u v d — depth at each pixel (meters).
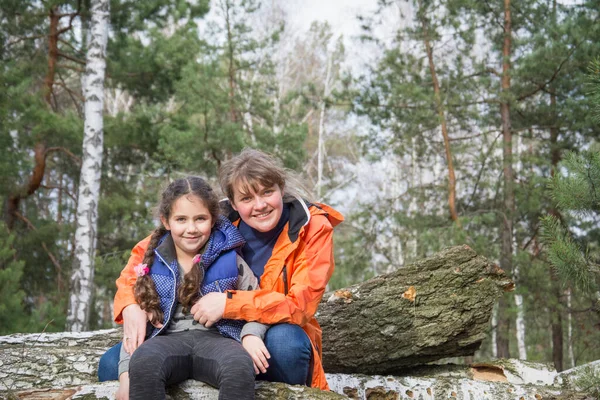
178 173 11.45
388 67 12.44
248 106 14.98
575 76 11.04
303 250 3.07
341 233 17.27
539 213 11.71
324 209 3.27
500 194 12.64
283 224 3.17
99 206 12.59
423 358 4.41
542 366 4.35
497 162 12.25
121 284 3.04
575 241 4.35
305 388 2.82
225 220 3.06
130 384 2.55
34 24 12.74
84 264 9.64
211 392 2.71
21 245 12.16
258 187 3.02
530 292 10.88
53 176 20.00
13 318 8.19
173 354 2.66
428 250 11.12
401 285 4.36
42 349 3.90
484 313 4.34
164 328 2.85
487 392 4.04
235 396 2.51
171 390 2.71
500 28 12.16
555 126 11.75
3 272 8.46
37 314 9.27
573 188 4.16
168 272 2.92
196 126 11.52
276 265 3.06
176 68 12.55
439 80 12.53
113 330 4.28
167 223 2.98
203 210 2.89
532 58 10.74
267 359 2.91
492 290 4.36
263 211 3.05
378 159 13.03
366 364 4.35
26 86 10.17
